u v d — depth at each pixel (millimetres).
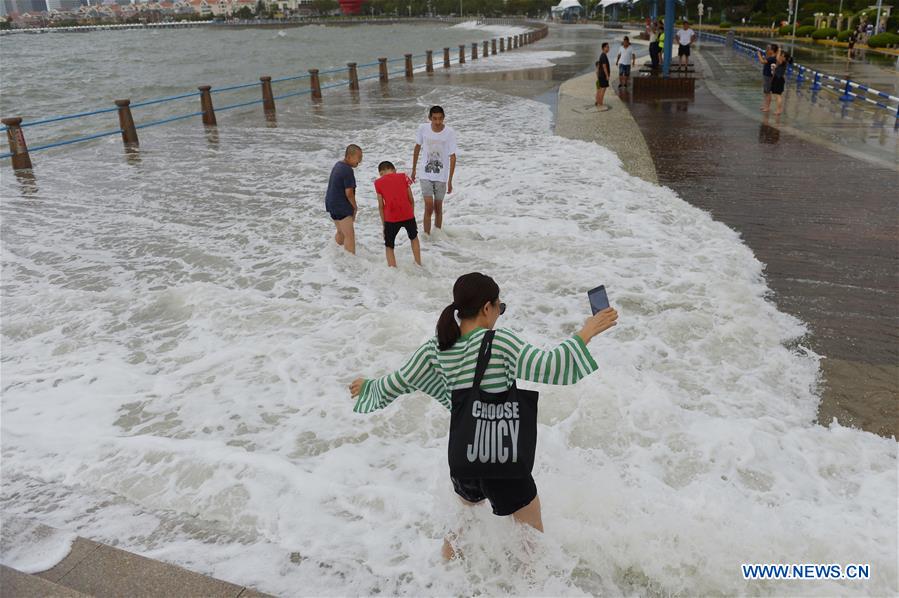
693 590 2756
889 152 11633
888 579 2738
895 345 5066
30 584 2691
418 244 7121
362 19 193250
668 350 5023
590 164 11398
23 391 4762
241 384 4773
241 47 84938
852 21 44656
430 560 2971
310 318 5832
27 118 23484
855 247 7133
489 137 14312
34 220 9117
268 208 9477
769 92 16172
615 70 28922
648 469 3600
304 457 3889
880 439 3918
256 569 2949
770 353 4941
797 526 3068
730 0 74938
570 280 6516
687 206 8734
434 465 3756
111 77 42406
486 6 184875
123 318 6016
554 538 2953
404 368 2738
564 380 2471
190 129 16781
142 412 4453
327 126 16750
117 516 3381
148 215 9242
